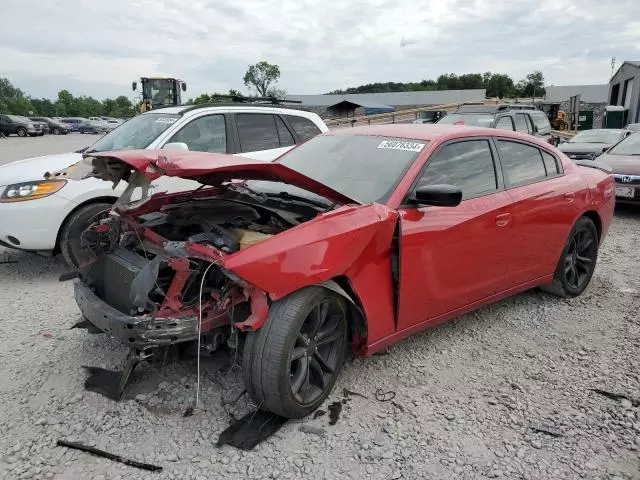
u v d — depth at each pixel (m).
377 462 2.74
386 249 3.30
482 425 3.07
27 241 5.12
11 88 132.25
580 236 5.10
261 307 2.80
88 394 3.24
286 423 3.03
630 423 3.11
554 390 3.46
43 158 5.87
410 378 3.55
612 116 31.61
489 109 12.94
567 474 2.69
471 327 4.40
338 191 3.39
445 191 3.29
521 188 4.34
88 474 2.60
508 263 4.25
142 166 2.99
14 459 2.68
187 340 2.85
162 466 2.66
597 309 4.84
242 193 3.92
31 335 4.02
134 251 3.33
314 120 7.41
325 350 3.24
